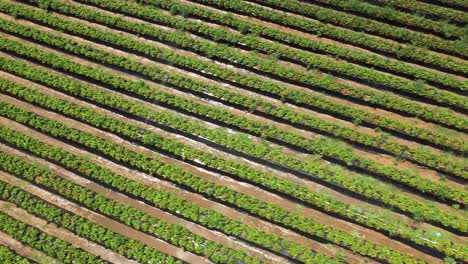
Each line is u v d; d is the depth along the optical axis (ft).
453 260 62.23
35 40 84.69
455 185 68.54
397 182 68.39
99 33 83.41
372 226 65.10
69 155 71.92
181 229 65.77
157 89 78.07
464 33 79.77
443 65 77.51
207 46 81.00
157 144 72.33
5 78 82.02
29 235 66.49
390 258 62.13
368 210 67.10
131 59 82.07
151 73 78.74
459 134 72.13
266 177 68.90
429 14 82.99
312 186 69.67
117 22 84.64
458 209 66.39
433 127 73.05
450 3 83.76
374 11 83.15
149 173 71.26
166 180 71.05
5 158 72.23
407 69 77.15
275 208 66.39
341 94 76.02
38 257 66.33
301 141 71.36
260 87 76.74
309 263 62.59
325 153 70.49
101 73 78.95
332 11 83.87
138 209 69.10
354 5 84.02
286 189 67.72
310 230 64.59
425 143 71.77
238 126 73.72
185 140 74.28
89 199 68.59
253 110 75.36
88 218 69.00
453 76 77.77
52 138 75.56
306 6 84.84
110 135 75.31
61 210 68.28
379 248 62.95
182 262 64.13
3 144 75.51
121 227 68.03
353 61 79.61
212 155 71.51
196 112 74.95
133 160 71.10
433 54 79.41
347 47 81.97
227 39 81.97
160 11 86.58
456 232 64.85
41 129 75.15
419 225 65.72
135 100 78.23
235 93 76.38
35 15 86.48
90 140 72.79
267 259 64.75
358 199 68.23
